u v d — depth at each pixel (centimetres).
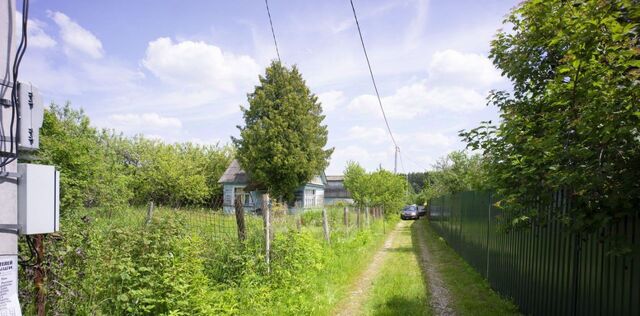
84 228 422
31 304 307
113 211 988
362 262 975
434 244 1507
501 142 443
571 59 331
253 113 2933
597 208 321
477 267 912
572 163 322
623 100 275
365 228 1686
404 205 3881
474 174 575
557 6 363
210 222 688
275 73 2961
